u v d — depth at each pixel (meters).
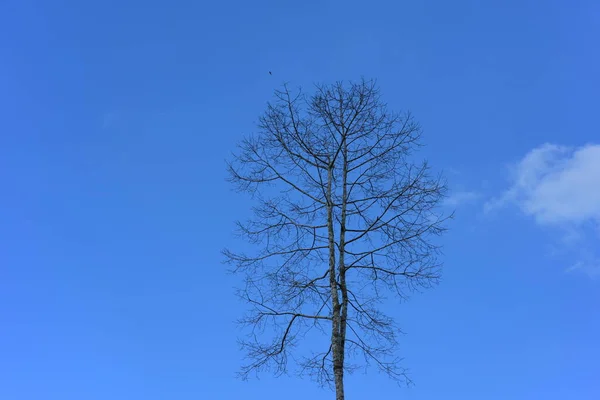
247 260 12.20
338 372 10.69
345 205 12.15
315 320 11.45
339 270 11.62
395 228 11.83
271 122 12.66
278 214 12.44
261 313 11.76
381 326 11.26
